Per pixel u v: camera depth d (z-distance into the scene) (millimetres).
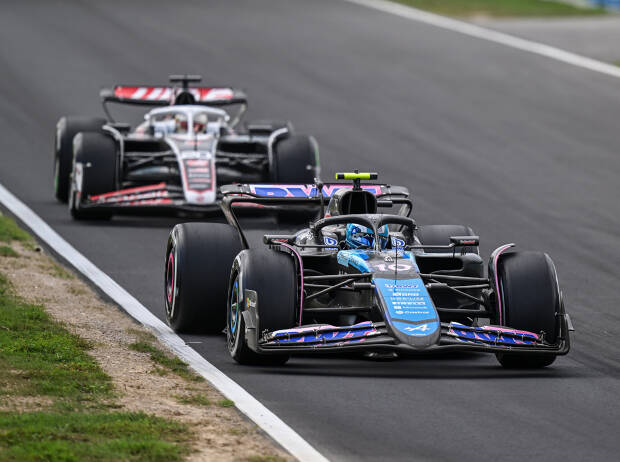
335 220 38500
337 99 105875
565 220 67750
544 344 35688
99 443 27469
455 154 87188
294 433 29188
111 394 31922
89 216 63250
